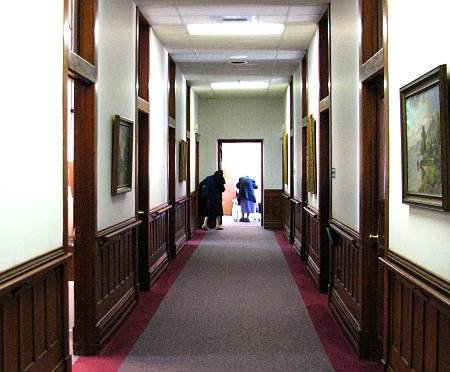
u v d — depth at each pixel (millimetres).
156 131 6375
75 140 3631
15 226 2291
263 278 6316
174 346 3838
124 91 4586
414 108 2414
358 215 3795
